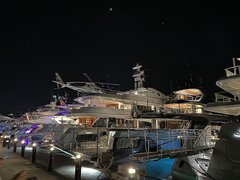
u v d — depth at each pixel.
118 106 30.95
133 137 16.53
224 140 9.98
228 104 14.88
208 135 20.36
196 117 22.25
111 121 27.66
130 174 8.82
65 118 33.72
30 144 24.41
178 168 12.99
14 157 17.41
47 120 36.47
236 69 16.14
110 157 14.39
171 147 17.67
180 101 31.27
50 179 10.85
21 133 30.41
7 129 43.94
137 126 28.70
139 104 30.86
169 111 31.22
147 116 24.00
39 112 41.53
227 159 9.69
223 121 21.16
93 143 19.62
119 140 17.14
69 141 19.83
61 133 22.80
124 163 15.09
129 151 16.23
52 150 13.05
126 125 28.00
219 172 9.97
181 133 18.70
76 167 10.54
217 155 10.15
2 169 13.05
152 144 16.95
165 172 14.55
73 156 14.77
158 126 25.78
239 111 16.19
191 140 19.09
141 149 16.50
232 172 9.46
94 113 26.84
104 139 19.31
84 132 20.31
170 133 18.16
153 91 33.41
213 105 15.52
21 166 13.96
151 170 14.60
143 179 12.59
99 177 11.37
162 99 33.56
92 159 14.64
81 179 11.01
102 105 31.58
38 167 13.73
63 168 13.47
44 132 26.20
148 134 17.19
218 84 15.61
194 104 31.41
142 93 32.56
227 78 14.64
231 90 16.64
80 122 28.62
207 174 10.63
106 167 13.12
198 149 17.12
